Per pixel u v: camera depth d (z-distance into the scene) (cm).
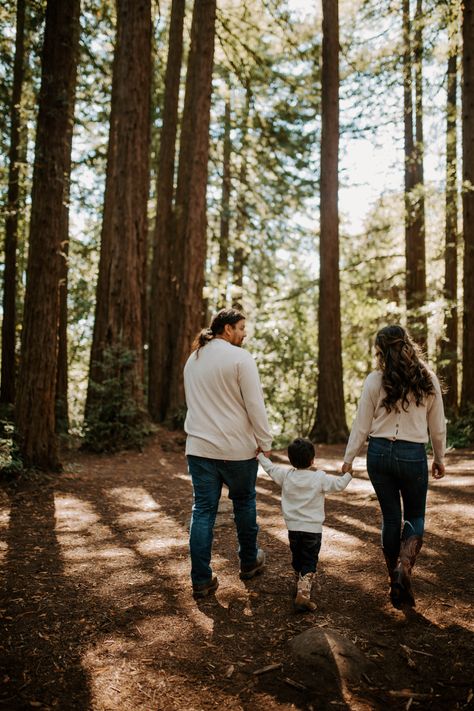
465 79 1056
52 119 678
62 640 290
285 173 1603
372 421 328
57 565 401
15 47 1244
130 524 512
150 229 1839
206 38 1185
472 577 362
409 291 1484
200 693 245
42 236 682
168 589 357
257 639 292
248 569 371
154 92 1605
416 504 323
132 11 1013
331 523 506
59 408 1206
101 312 1181
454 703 236
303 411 1902
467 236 1070
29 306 689
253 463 355
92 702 238
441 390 324
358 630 299
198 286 1204
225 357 345
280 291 1939
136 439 977
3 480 639
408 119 1489
